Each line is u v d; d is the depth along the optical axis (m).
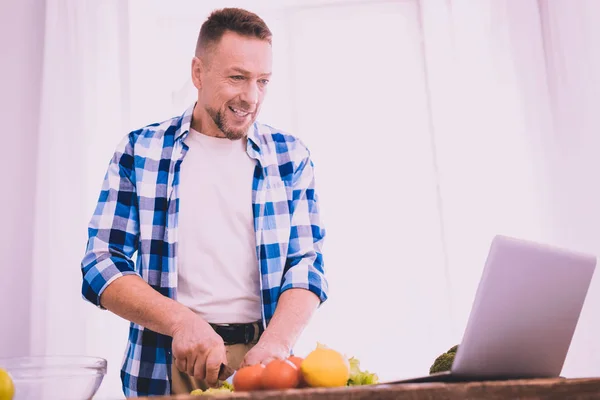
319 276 1.45
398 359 2.61
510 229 2.59
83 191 2.52
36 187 2.55
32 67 2.71
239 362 1.45
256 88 1.53
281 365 0.84
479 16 2.74
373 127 2.80
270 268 1.51
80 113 2.57
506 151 2.64
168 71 2.78
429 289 2.67
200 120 1.60
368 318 2.64
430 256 2.69
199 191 1.54
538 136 2.64
